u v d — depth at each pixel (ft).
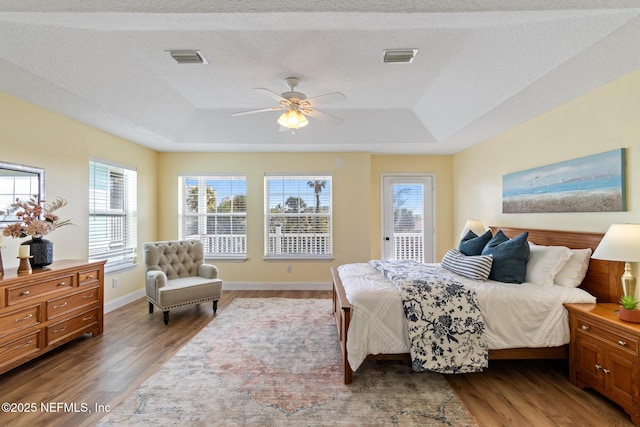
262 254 17.11
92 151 12.29
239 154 17.15
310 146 15.87
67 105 9.93
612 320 6.46
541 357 7.73
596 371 6.84
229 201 17.31
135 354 9.09
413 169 18.06
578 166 9.11
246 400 6.86
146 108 11.27
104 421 6.13
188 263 14.06
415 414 6.41
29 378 7.73
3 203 8.93
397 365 8.59
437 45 7.98
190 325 11.46
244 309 13.38
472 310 7.63
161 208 17.10
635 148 7.57
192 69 9.37
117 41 7.81
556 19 6.16
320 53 8.40
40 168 10.06
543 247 9.25
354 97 11.57
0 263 8.11
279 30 7.35
